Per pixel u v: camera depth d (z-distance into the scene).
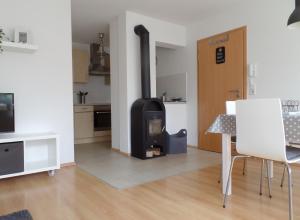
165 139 3.88
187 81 4.57
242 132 1.84
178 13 3.93
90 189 2.36
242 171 2.90
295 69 3.06
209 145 4.20
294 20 1.98
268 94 3.35
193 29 4.42
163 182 2.56
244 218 1.75
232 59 3.77
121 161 3.52
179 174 2.84
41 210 1.90
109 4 3.57
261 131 1.70
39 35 3.04
